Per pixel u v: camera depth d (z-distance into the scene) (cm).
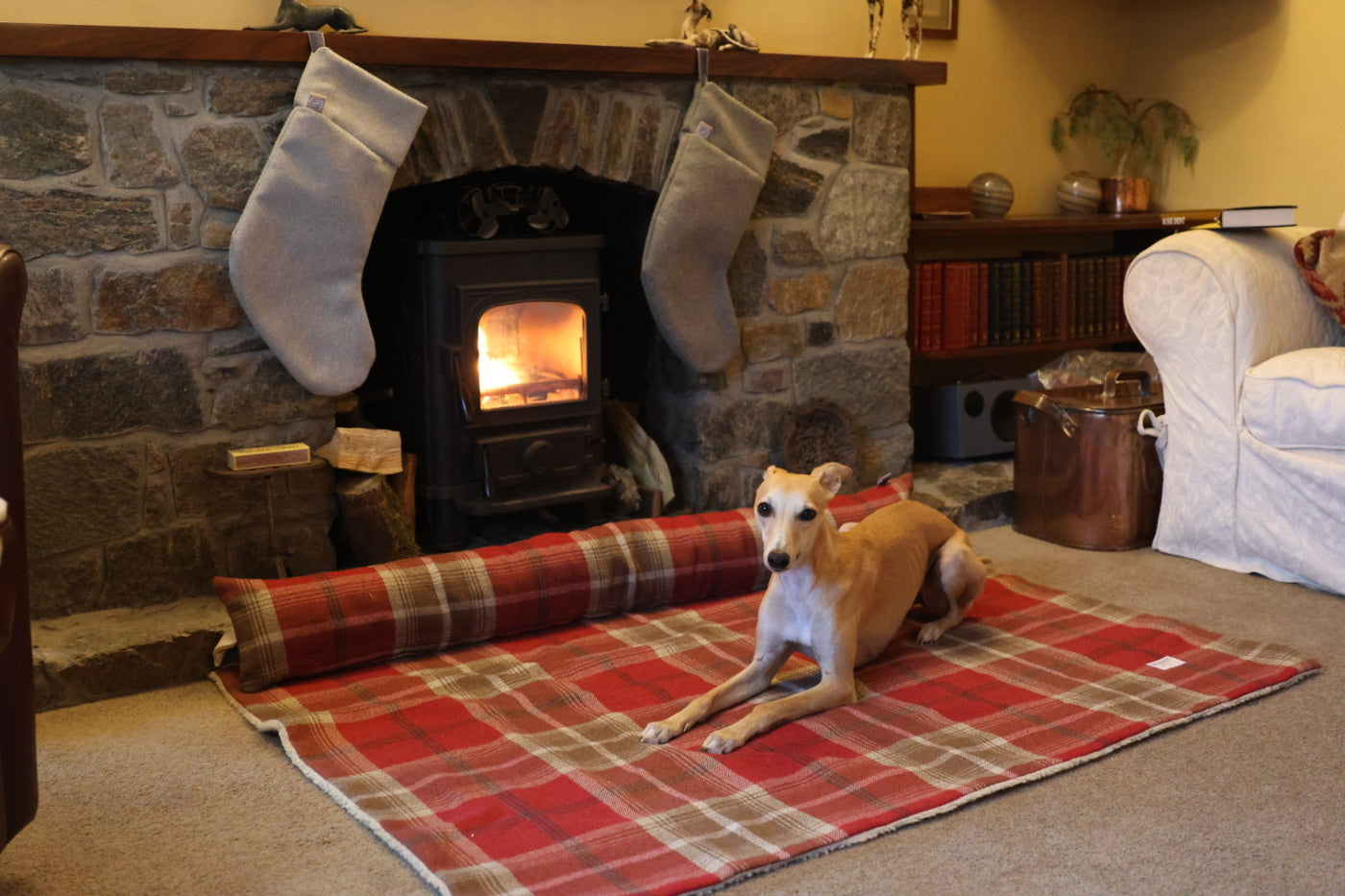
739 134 321
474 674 246
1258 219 323
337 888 170
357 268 274
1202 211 446
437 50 277
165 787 201
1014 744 210
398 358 316
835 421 359
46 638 243
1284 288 317
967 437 395
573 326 318
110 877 173
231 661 254
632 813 186
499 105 294
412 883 172
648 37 336
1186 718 221
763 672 230
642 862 171
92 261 252
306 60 266
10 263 166
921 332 399
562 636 270
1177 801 193
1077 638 263
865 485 367
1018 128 452
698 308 326
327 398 284
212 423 270
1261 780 200
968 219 396
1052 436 341
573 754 208
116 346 257
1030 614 280
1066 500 339
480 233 300
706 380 338
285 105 269
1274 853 177
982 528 361
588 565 275
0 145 240
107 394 256
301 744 212
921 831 184
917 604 289
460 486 305
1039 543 347
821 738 214
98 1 260
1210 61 449
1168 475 329
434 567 260
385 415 327
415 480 309
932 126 428
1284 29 425
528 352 314
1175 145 465
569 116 304
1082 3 460
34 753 172
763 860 171
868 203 356
